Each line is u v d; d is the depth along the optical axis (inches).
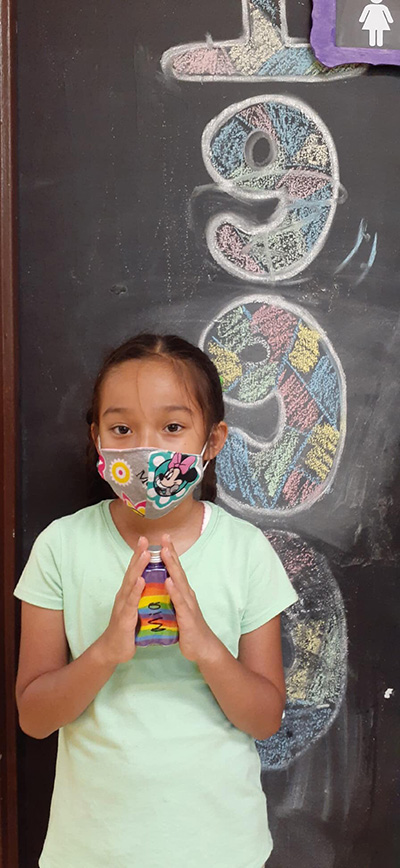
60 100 51.3
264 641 43.1
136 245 52.2
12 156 50.2
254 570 43.3
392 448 54.2
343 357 53.9
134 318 52.4
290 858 54.1
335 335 53.7
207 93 51.9
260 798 42.8
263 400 53.5
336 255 53.6
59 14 50.9
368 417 54.1
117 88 51.4
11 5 49.9
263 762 54.0
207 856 39.6
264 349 53.4
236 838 40.5
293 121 52.6
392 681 54.6
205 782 40.1
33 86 51.1
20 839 52.6
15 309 50.9
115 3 51.1
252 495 53.7
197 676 41.8
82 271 52.0
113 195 51.9
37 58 51.0
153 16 51.3
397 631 54.5
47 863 41.5
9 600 51.1
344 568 54.1
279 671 43.6
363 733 54.4
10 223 50.3
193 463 41.2
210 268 52.7
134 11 51.2
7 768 51.4
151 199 52.1
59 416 52.4
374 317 53.9
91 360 52.2
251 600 43.0
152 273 52.4
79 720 41.5
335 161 53.1
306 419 53.8
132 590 37.3
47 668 42.1
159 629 38.2
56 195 51.6
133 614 37.5
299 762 54.1
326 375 53.8
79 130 51.4
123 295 52.2
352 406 54.0
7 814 51.4
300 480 53.9
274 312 53.2
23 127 51.2
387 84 53.2
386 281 53.9
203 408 42.6
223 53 51.8
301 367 53.7
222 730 41.4
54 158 51.4
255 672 42.5
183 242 52.4
